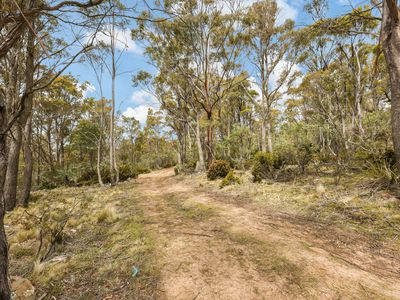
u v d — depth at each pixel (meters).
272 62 18.95
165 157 46.59
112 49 13.86
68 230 4.74
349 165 8.26
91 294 2.43
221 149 20.03
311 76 15.98
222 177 12.95
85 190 13.98
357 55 16.03
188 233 4.24
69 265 3.09
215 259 3.13
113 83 15.67
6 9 1.48
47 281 2.69
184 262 3.08
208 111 18.38
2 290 1.45
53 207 7.66
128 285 2.60
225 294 2.36
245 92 23.05
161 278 2.72
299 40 15.85
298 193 6.81
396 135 4.28
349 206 4.89
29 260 3.36
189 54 18.48
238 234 4.05
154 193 10.59
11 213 7.38
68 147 29.08
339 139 10.04
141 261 3.16
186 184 13.66
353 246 3.38
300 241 3.63
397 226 3.74
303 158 9.74
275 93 19.50
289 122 17.17
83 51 1.94
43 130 23.89
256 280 2.59
